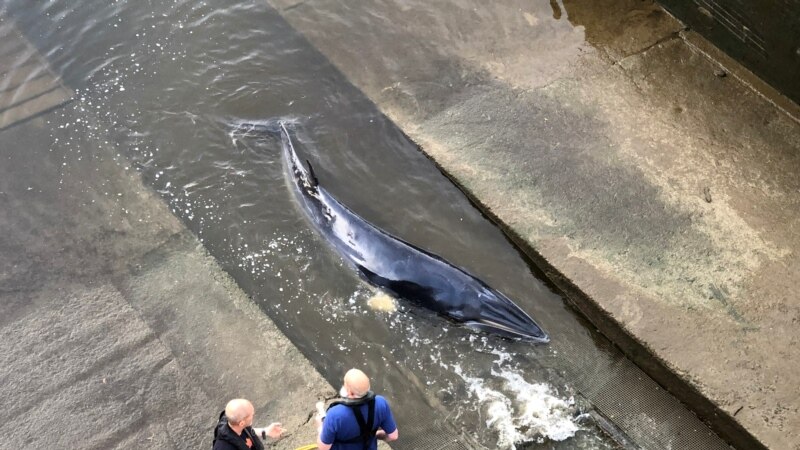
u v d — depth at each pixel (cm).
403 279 738
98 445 636
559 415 676
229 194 825
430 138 873
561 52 962
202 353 697
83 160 850
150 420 653
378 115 899
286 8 1016
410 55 965
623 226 786
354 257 764
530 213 798
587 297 735
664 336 703
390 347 714
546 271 770
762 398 663
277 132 878
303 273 763
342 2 1027
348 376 530
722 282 741
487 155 852
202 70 940
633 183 821
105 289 744
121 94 913
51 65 941
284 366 689
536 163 841
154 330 714
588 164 840
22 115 888
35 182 829
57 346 700
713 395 666
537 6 1021
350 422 526
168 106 904
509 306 725
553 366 709
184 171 844
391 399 680
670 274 748
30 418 652
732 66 936
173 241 785
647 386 703
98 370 684
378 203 823
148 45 964
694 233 779
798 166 837
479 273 772
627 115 888
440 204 824
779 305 723
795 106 895
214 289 746
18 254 769
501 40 980
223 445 529
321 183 837
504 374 700
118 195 821
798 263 754
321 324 729
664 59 949
